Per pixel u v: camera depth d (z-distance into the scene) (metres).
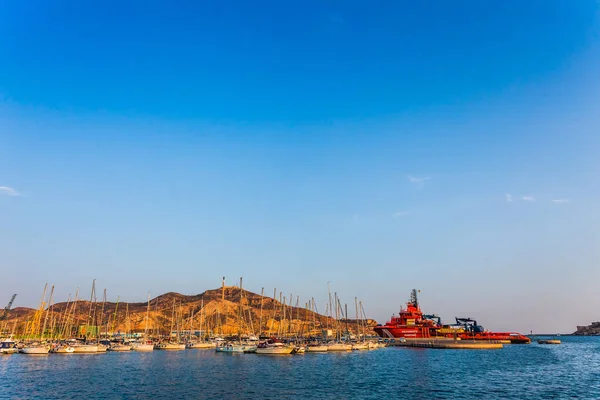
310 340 161.75
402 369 91.50
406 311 199.62
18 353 122.75
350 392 61.00
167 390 61.47
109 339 165.88
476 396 58.94
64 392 58.94
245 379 73.19
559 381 74.00
